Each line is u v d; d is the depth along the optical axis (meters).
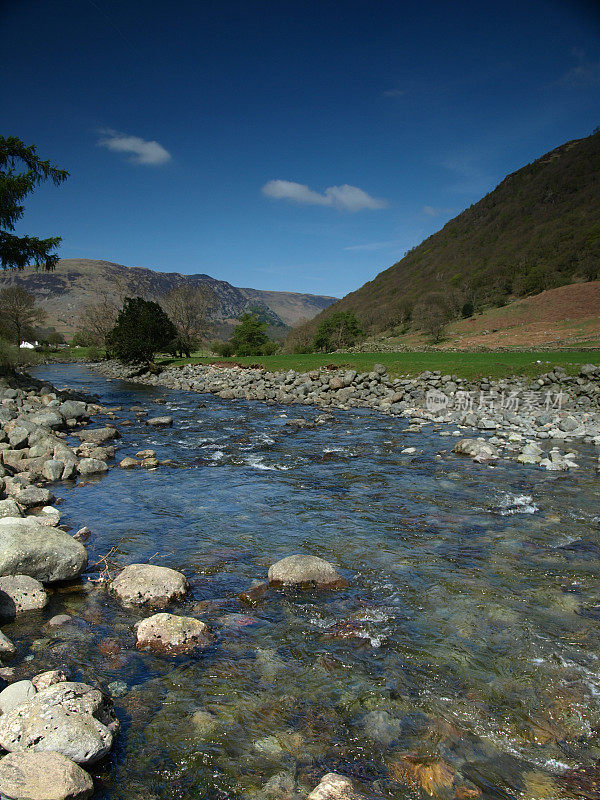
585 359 32.06
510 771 4.04
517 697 4.91
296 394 31.88
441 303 125.62
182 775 3.96
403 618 6.39
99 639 5.84
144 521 9.98
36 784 3.49
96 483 12.76
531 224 161.25
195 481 13.03
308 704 4.81
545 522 9.82
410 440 18.58
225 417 24.62
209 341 87.50
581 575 7.56
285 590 7.11
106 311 74.44
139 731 4.43
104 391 37.84
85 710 4.27
